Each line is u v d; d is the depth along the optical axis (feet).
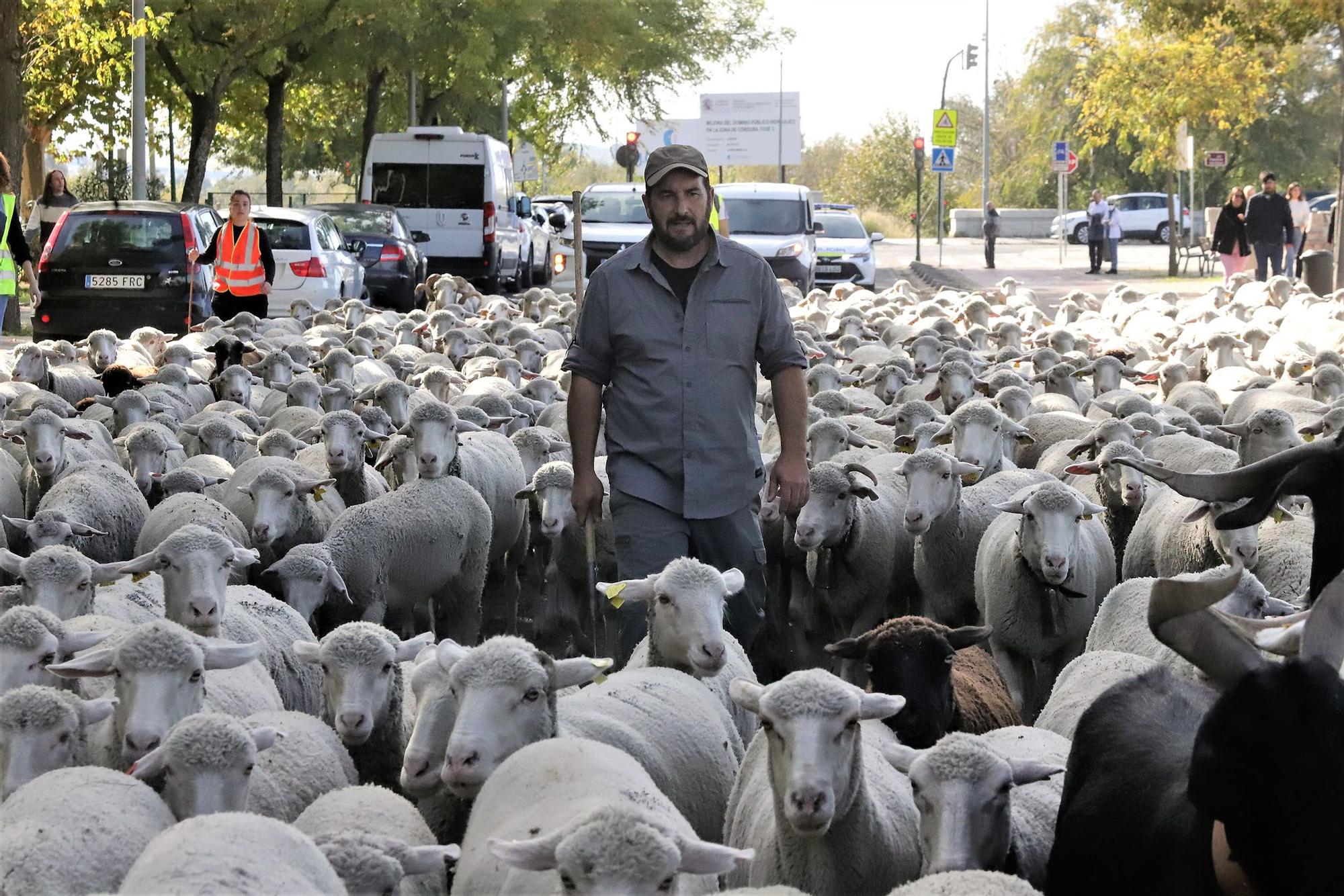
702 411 21.91
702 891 16.61
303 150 223.92
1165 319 77.56
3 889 14.64
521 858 13.70
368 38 115.03
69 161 121.49
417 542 31.01
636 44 140.15
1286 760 11.55
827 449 36.24
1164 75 136.46
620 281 22.04
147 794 16.88
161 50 100.53
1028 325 80.02
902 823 17.44
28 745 18.35
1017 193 300.61
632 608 22.94
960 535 31.37
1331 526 15.78
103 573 24.79
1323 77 209.97
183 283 67.67
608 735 19.06
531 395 50.49
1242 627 14.15
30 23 84.17
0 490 35.83
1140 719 15.57
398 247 93.81
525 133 184.75
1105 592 30.78
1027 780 16.33
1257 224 99.91
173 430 43.21
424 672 19.43
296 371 54.13
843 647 20.88
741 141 169.17
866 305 87.35
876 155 328.49
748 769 18.97
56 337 68.03
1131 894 14.24
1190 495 15.65
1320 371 48.29
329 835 15.58
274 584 28.73
